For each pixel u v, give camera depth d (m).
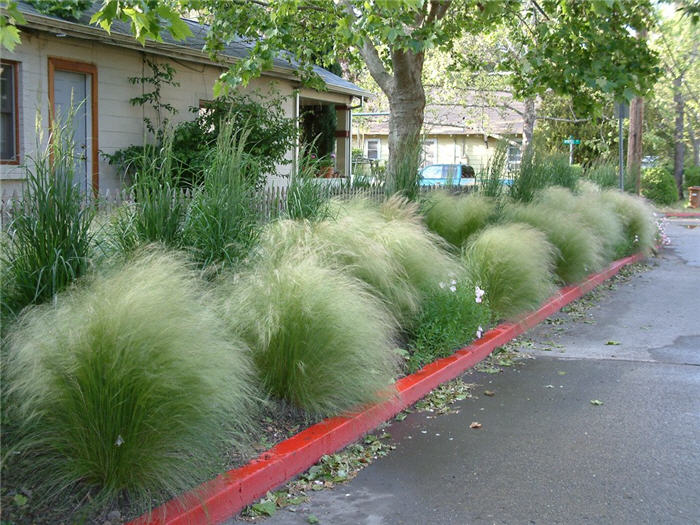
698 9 11.52
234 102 13.64
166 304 4.15
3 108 11.16
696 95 34.50
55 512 3.64
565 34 11.73
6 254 4.82
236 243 6.05
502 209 11.50
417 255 7.39
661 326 9.47
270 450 4.62
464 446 5.24
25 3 11.16
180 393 3.86
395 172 11.04
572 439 5.38
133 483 3.80
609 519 4.11
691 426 5.65
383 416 5.64
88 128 12.47
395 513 4.19
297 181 8.20
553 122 31.39
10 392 3.79
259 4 12.39
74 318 3.96
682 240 20.67
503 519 4.11
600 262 13.14
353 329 5.32
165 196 5.88
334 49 14.33
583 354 8.01
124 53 13.03
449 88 28.17
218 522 3.99
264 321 5.18
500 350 8.08
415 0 6.91
